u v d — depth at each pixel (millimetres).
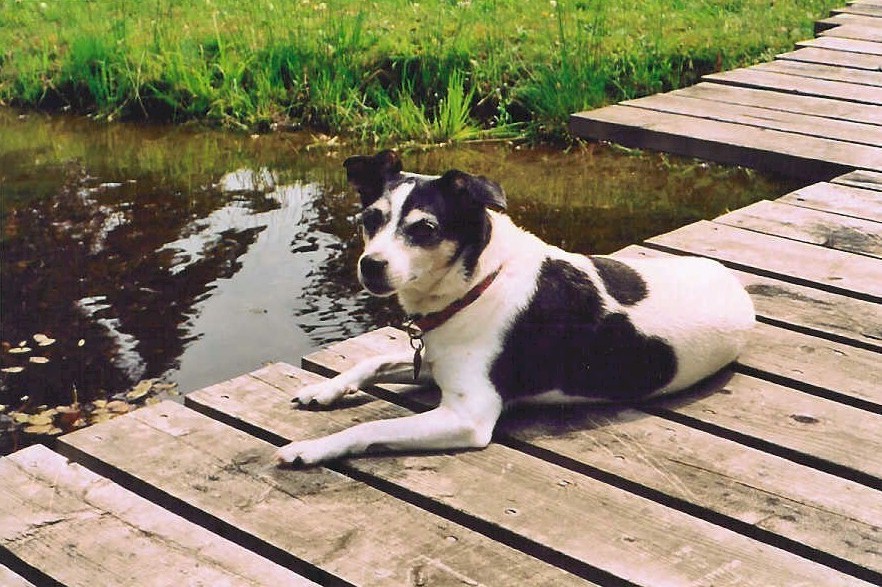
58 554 2326
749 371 2705
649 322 2596
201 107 5543
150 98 5629
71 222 4027
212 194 4363
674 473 2457
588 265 2627
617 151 4926
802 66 4672
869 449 2504
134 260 3729
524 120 5262
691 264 2723
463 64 5543
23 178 4590
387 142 5090
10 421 3088
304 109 5430
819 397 2641
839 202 3326
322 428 2584
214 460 2504
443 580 2271
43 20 6805
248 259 3732
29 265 3705
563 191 4367
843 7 6199
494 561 2303
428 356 2572
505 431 2561
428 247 2498
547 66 5402
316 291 3559
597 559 2299
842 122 3797
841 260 3047
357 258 3732
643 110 3943
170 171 4691
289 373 2744
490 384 2537
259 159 4875
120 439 2553
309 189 4422
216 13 6570
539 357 2562
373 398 2676
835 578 2268
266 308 3480
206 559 2316
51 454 2512
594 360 2582
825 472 2473
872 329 2801
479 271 2531
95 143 5145
